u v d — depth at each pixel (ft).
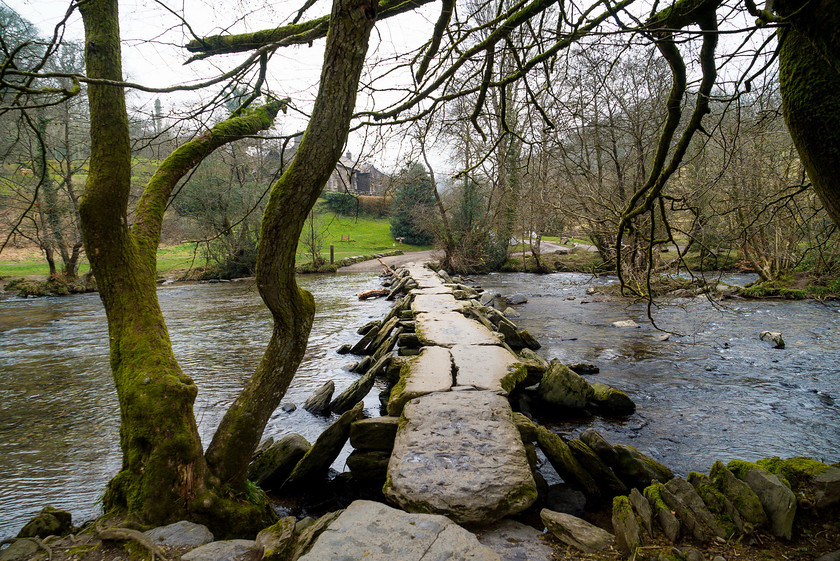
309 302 12.59
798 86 8.20
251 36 14.38
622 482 14.40
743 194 28.68
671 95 12.18
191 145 14.51
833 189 8.00
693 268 65.26
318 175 10.43
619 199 39.60
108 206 11.48
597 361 29.76
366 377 24.07
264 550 9.44
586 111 36.96
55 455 19.21
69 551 9.93
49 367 32.50
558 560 9.75
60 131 72.33
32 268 88.69
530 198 47.80
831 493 10.29
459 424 14.76
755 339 33.27
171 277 87.61
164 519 10.75
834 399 22.29
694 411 21.44
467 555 8.69
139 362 11.55
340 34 9.18
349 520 9.95
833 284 47.70
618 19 10.18
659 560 9.14
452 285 57.77
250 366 31.40
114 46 11.62
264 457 16.40
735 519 10.03
